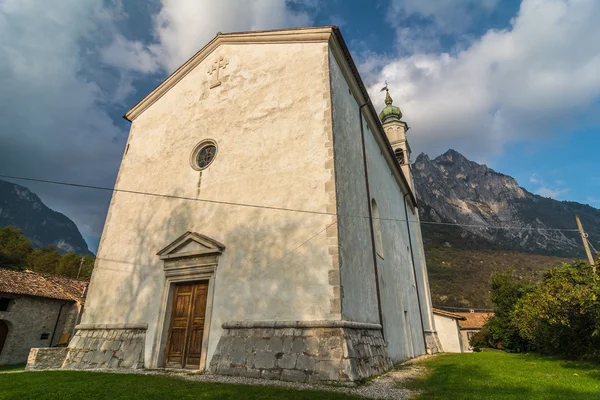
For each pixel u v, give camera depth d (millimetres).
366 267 11211
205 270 10984
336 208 9633
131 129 16547
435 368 10711
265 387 7000
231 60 14414
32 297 25516
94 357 11648
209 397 6109
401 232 20062
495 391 6910
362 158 13570
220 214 11617
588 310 10250
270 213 10609
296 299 9125
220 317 10062
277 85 12617
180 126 14625
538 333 13000
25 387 7004
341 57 12977
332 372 7680
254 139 12117
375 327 10492
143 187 14352
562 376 8734
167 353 10938
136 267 12727
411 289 19438
